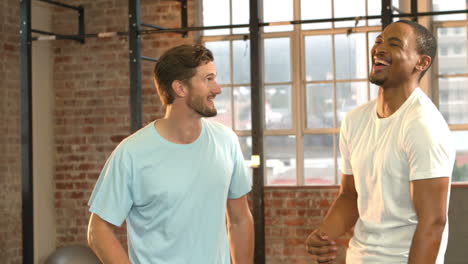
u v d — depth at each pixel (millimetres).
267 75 6453
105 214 2326
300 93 6371
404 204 2227
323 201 6195
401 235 2238
